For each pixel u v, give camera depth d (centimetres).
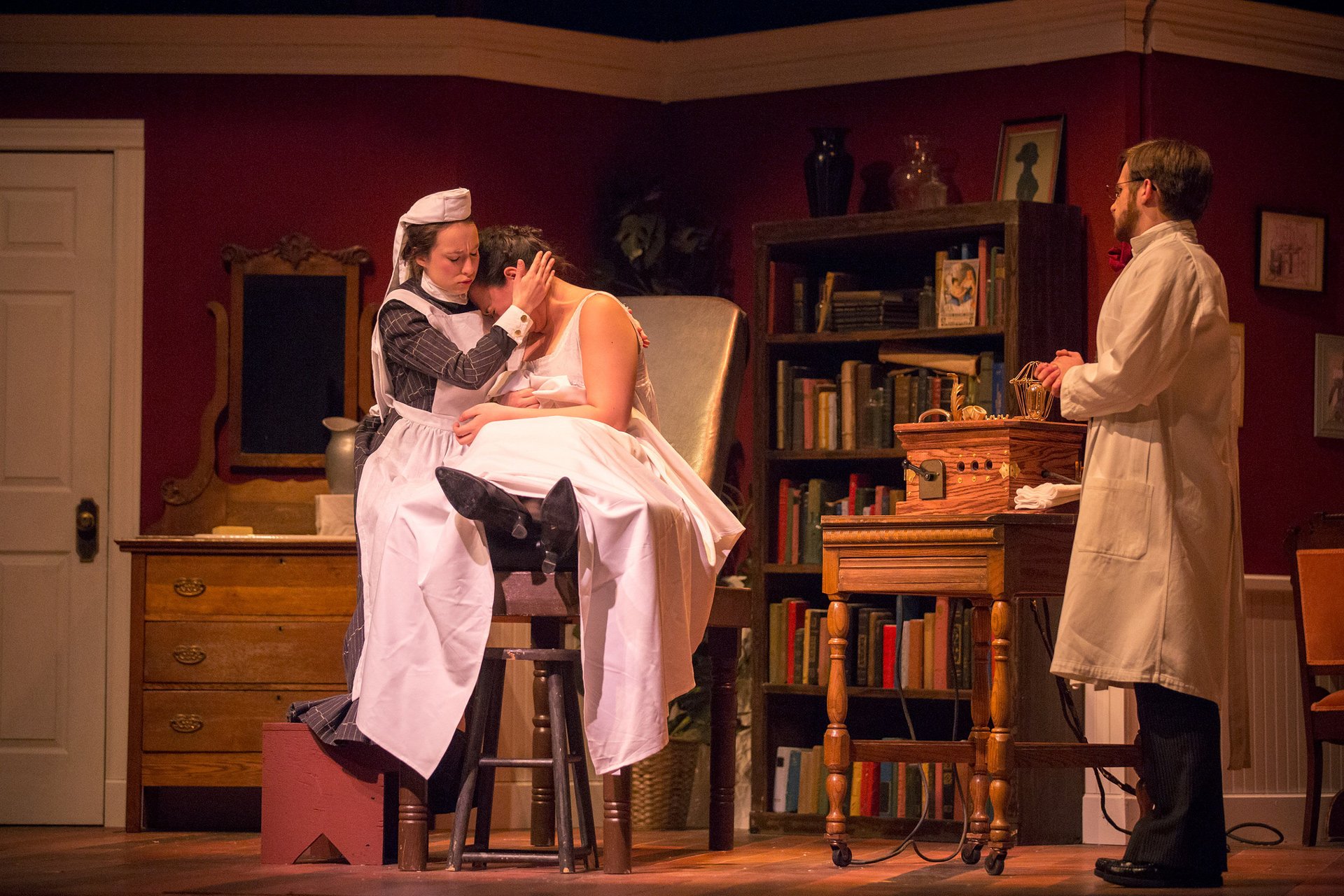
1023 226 1126
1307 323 1245
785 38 1308
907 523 835
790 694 1207
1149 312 769
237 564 1127
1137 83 1187
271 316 1272
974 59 1242
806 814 1166
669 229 1328
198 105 1289
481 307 907
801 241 1207
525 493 797
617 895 709
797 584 1230
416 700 805
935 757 886
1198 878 768
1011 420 841
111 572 1266
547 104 1317
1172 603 765
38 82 1290
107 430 1277
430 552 809
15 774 1255
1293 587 1148
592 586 789
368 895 712
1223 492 795
